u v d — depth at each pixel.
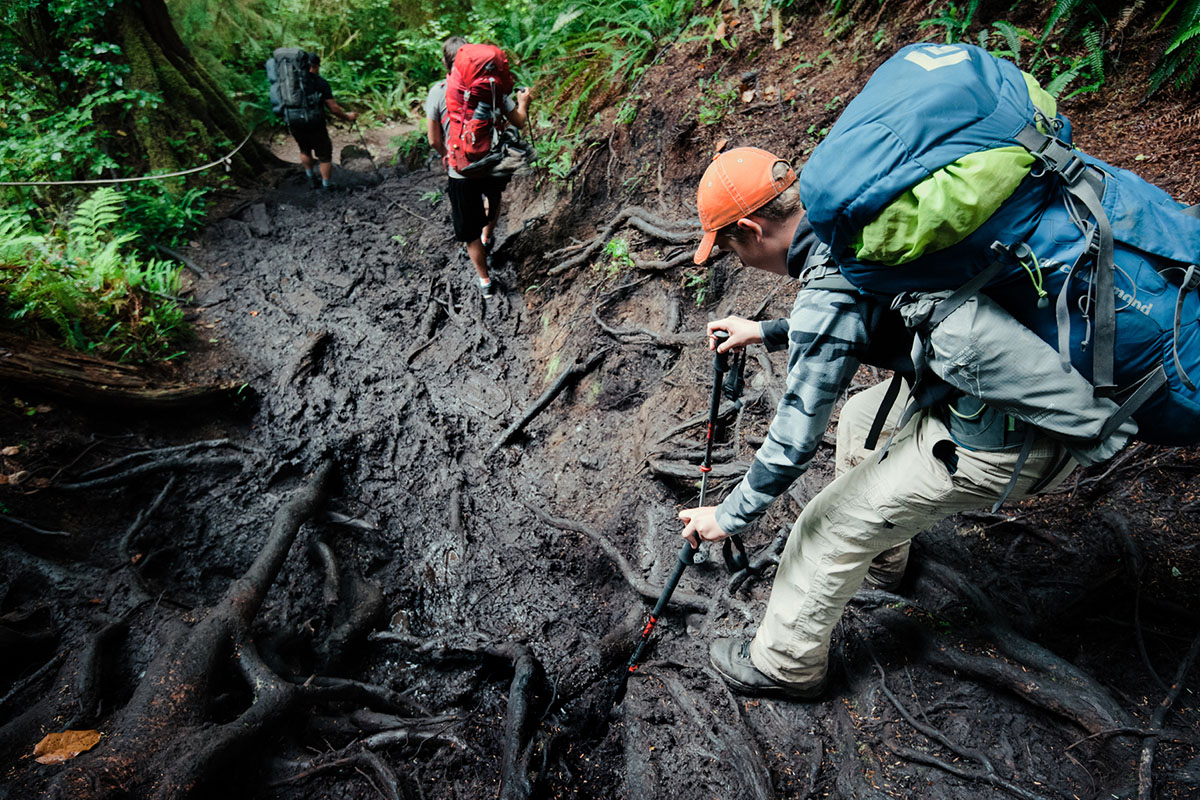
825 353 1.58
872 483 1.83
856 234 1.39
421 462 4.05
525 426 4.15
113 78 5.93
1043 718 2.11
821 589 1.99
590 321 4.32
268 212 6.16
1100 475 2.60
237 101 7.94
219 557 3.55
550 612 3.21
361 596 3.38
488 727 2.66
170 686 2.46
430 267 5.35
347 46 8.78
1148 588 2.28
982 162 1.28
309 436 4.16
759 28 4.67
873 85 1.46
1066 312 1.35
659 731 2.42
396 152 7.23
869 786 2.05
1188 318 1.35
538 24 7.00
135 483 3.70
